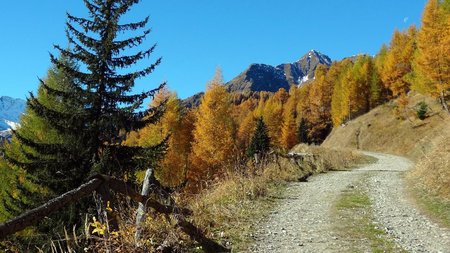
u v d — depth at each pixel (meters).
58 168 14.67
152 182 7.03
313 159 27.20
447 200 12.89
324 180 20.27
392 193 15.59
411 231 9.24
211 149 38.84
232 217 10.12
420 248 7.70
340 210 11.97
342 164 30.83
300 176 20.97
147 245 5.89
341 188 17.11
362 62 110.25
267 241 8.22
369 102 88.25
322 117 105.50
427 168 18.02
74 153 14.80
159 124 38.12
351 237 8.61
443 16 49.06
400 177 21.42
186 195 9.74
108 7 16.36
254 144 49.41
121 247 5.47
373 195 15.07
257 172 17.16
